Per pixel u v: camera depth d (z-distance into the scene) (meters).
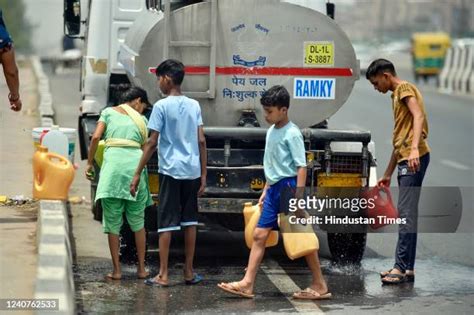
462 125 28.84
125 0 13.88
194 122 10.16
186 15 11.07
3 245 10.20
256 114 11.29
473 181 17.91
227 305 9.47
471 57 43.22
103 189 10.18
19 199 12.49
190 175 10.11
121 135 10.33
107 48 13.88
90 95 13.89
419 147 10.55
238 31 11.18
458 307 9.57
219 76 11.22
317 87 11.33
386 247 12.71
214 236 12.97
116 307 9.27
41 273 8.32
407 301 9.78
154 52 11.07
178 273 10.78
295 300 9.73
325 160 10.84
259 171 10.86
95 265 10.97
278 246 12.42
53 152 11.62
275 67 11.26
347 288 10.29
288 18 11.21
